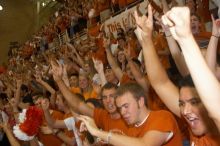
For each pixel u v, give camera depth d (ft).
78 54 27.14
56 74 12.22
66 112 15.07
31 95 20.81
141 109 8.24
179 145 8.16
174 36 4.75
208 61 7.75
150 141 7.75
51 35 47.50
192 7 16.60
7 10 67.41
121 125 9.77
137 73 11.85
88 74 21.01
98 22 32.37
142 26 7.66
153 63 7.84
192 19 13.30
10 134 12.00
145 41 7.80
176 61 9.92
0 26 66.80
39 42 51.37
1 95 30.96
